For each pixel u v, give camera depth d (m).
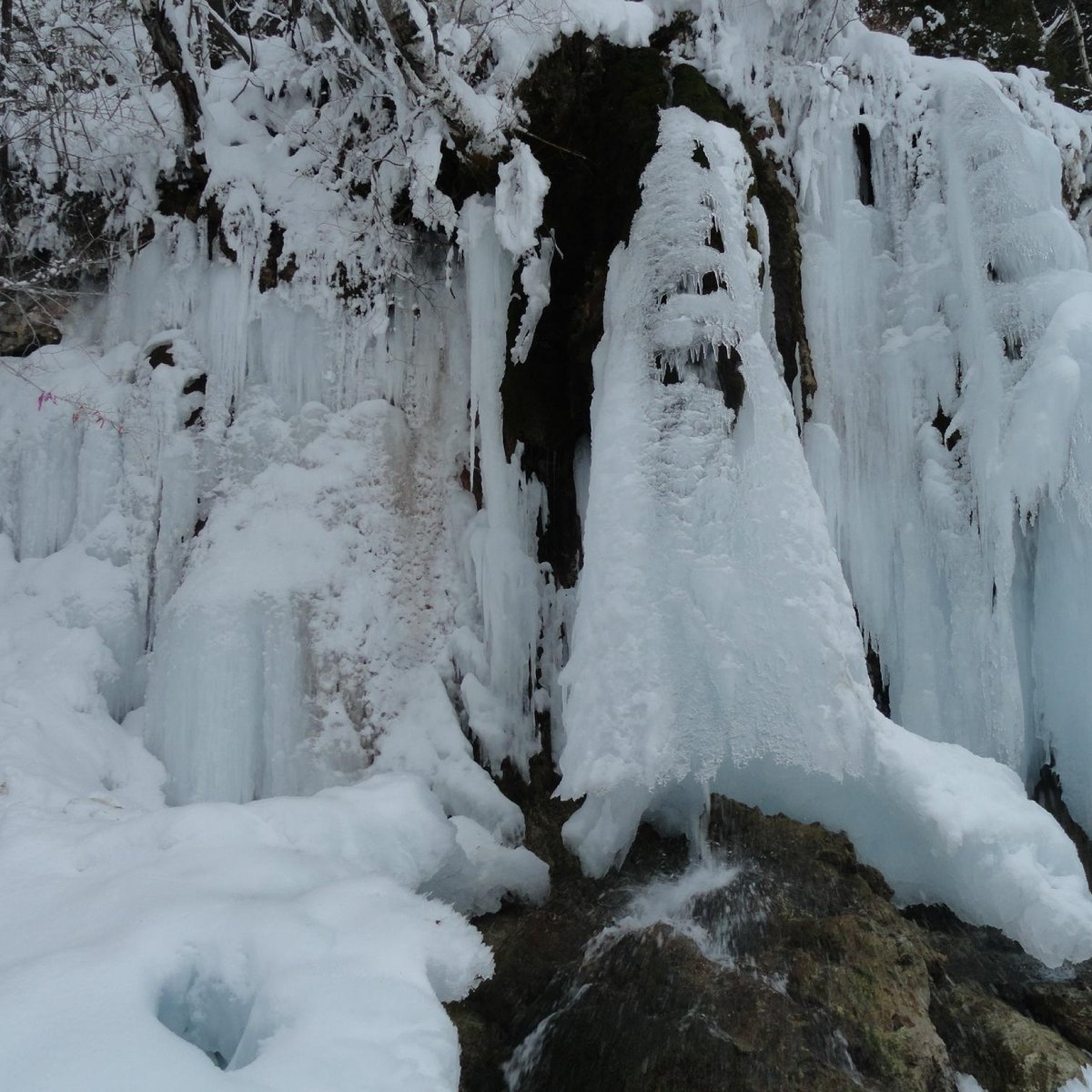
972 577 5.66
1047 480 5.31
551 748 5.93
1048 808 5.62
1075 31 10.40
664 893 4.73
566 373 5.93
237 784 5.31
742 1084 3.54
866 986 3.89
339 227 6.55
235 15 8.30
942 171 6.26
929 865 4.61
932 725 5.66
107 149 6.87
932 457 5.93
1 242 7.15
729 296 4.81
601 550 4.61
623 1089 3.69
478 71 5.88
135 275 6.89
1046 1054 3.71
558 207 5.88
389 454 6.44
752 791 4.74
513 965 4.43
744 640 4.38
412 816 4.48
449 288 6.40
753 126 6.12
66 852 3.60
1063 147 7.24
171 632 5.52
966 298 5.93
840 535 5.97
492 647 5.91
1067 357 5.34
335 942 2.79
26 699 5.23
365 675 5.80
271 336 6.50
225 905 2.95
